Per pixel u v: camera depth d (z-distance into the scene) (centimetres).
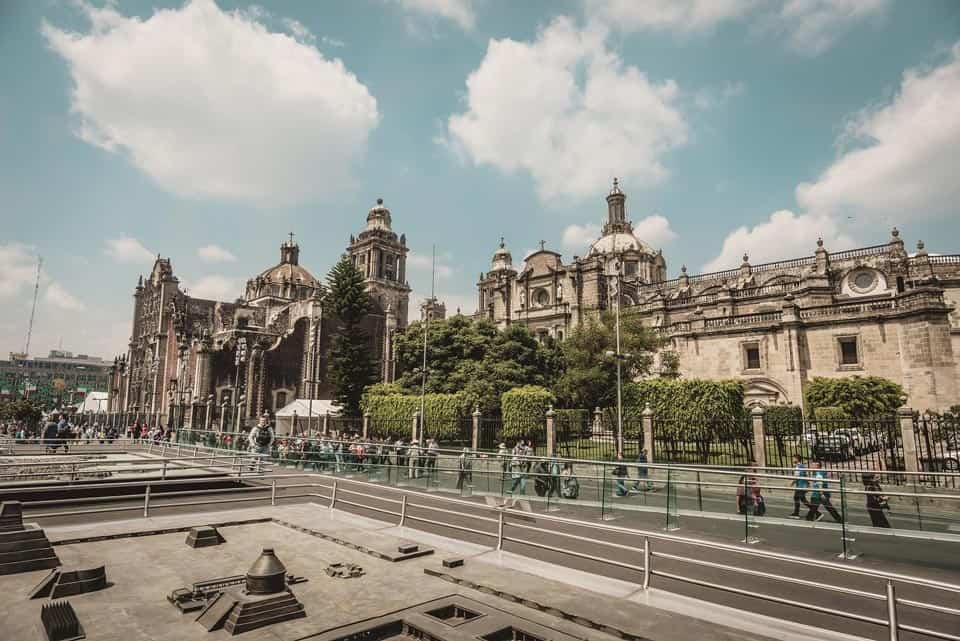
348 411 6456
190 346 9338
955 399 4162
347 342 6656
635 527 1808
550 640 841
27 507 1903
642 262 10425
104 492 2275
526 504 2183
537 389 4547
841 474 1794
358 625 880
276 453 3606
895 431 2683
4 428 7319
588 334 4866
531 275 8750
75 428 6034
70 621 841
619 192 11450
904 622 1003
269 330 9362
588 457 3722
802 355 4872
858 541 1622
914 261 6556
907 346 4431
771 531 1758
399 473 2880
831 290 6122
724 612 973
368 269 10531
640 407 3950
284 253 12594
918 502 1791
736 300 6838
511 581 1116
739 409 3622
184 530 1571
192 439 5534
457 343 5962
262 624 873
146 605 973
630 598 1036
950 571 1343
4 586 1055
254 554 1319
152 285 11956
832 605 1087
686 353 5459
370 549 1341
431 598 1023
